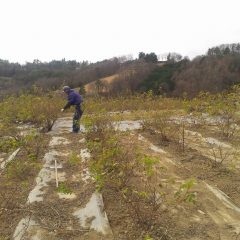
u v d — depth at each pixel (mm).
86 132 10570
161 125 10594
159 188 6332
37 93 16344
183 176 7023
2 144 8969
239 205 5754
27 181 6934
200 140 9969
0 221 5312
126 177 6355
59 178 7070
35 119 12328
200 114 11977
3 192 6324
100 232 4926
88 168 7234
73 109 16391
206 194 6109
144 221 5078
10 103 13664
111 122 10867
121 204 5688
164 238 4734
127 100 16875
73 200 5953
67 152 8938
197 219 5281
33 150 9008
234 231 4957
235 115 11492
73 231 4980
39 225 5148
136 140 9625
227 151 8758
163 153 8602
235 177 6953
